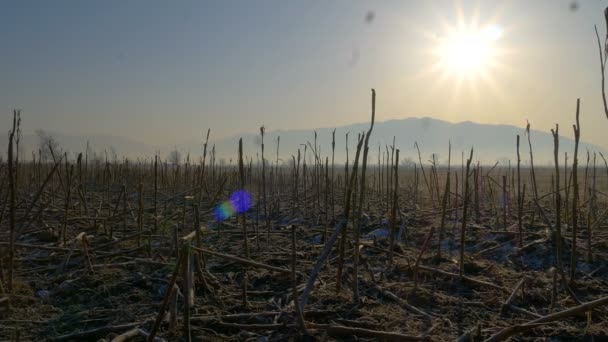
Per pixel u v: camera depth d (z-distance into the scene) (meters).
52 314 5.83
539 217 12.61
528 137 10.20
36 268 7.68
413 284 6.97
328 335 5.05
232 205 14.57
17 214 12.23
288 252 8.98
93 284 6.79
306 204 15.06
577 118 6.71
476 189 12.53
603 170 64.69
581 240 9.80
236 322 5.55
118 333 5.14
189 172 19.41
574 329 5.36
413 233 10.99
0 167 10.11
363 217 12.51
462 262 7.25
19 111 6.56
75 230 10.73
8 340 5.06
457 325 5.57
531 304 6.36
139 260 7.61
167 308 5.85
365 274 7.53
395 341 4.93
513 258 8.86
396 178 7.77
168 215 12.86
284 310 5.77
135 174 20.78
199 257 6.74
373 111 6.02
